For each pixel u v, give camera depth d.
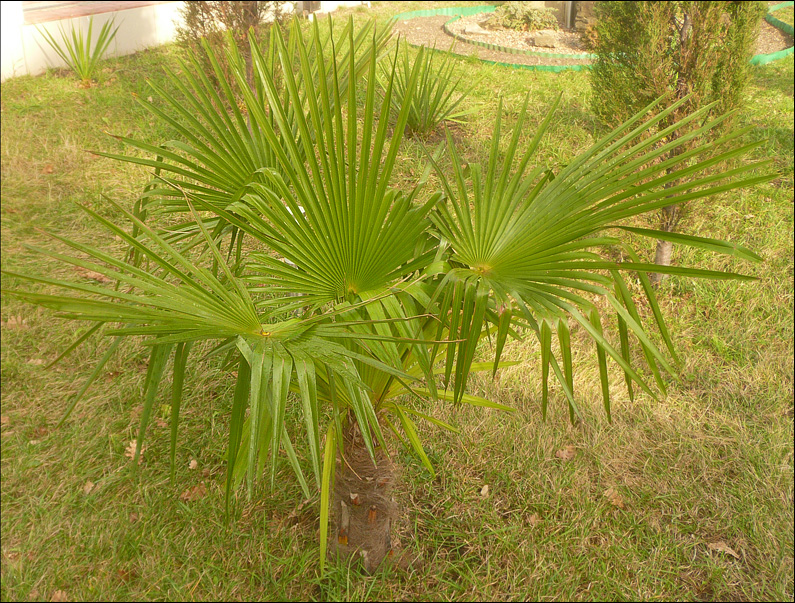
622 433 3.66
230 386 3.81
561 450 3.54
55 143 6.29
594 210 2.01
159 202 2.53
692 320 4.50
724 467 3.51
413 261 2.21
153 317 1.64
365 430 1.89
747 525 3.24
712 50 4.17
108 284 4.60
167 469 3.37
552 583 2.93
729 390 3.99
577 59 8.52
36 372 3.93
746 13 4.16
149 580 2.89
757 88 7.64
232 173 2.44
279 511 3.20
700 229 5.20
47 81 7.70
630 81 4.57
